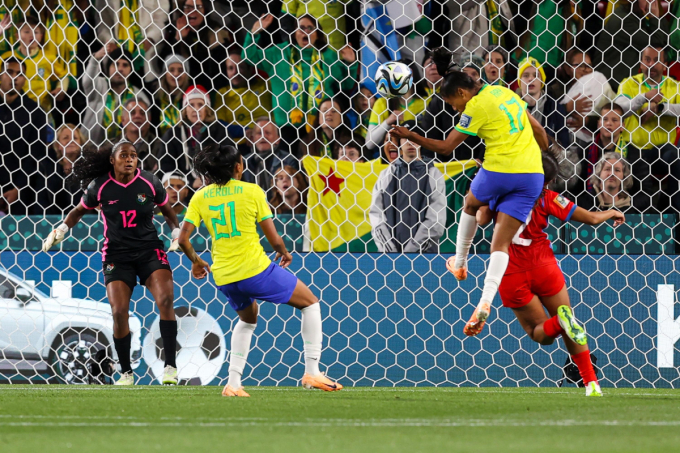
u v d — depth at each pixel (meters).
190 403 14.58
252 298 16.28
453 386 23.28
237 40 32.12
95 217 24.98
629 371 23.50
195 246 24.42
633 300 23.72
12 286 23.42
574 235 25.55
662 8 31.45
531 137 15.44
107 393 17.23
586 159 29.58
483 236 25.66
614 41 31.52
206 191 15.97
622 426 11.21
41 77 30.80
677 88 30.39
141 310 23.33
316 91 31.28
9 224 24.75
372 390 19.50
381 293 23.77
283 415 12.55
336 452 8.59
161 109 31.11
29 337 23.25
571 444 9.34
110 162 19.31
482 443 9.38
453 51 31.17
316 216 27.14
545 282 16.25
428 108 29.70
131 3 31.77
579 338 15.61
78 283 23.53
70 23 31.30
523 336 23.61
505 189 15.22
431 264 23.89
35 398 15.59
